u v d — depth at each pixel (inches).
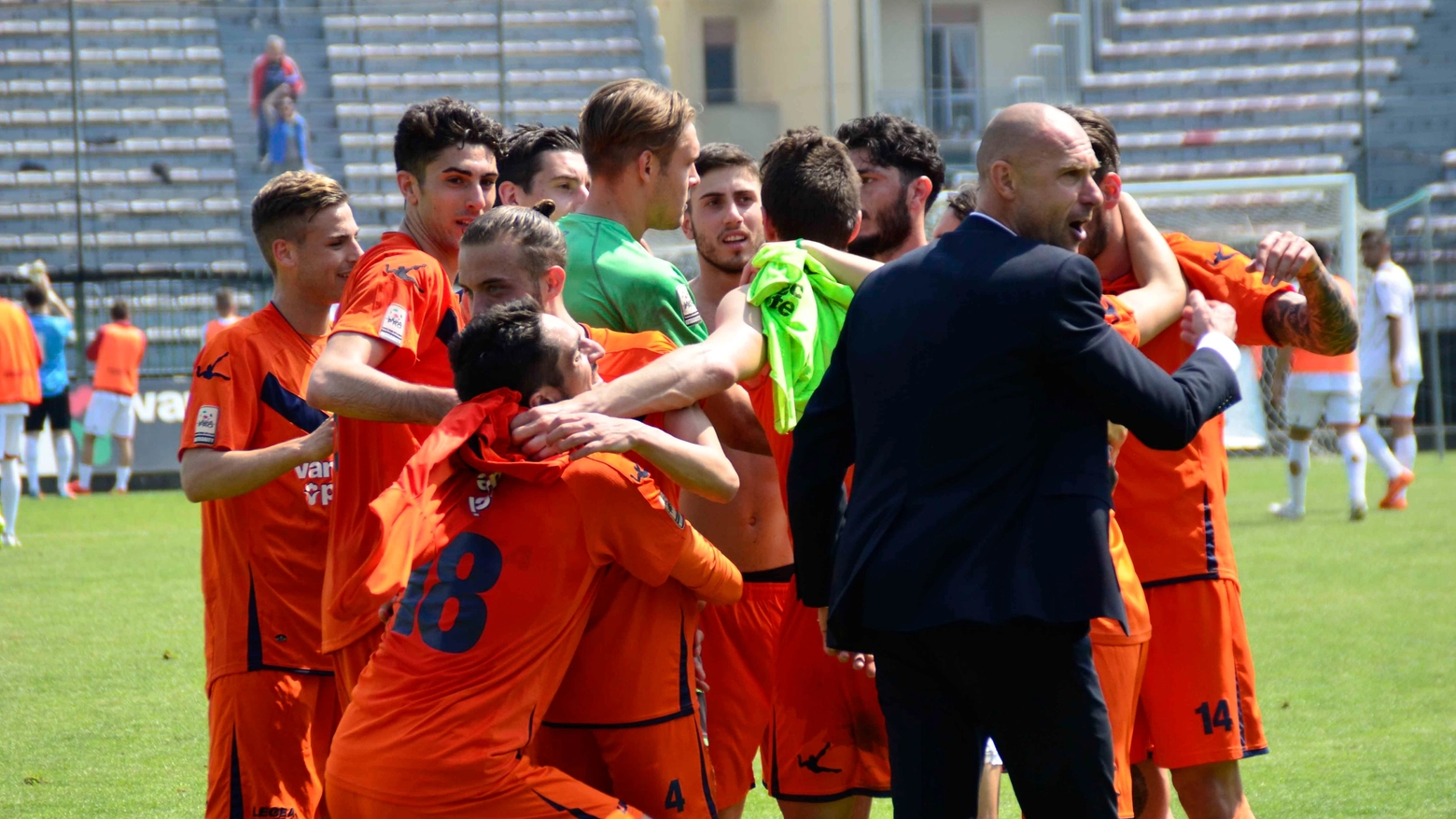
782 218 373.7
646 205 372.8
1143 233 371.6
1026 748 281.6
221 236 2036.2
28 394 1167.6
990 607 271.4
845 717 377.1
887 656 295.0
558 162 491.5
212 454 376.8
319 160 2202.3
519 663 284.7
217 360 389.1
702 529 383.2
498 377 294.8
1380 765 503.5
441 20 2369.6
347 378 319.6
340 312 349.1
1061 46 2201.0
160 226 2036.2
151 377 1678.2
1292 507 1176.8
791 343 342.6
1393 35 2447.1
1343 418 1162.6
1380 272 1295.5
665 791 311.4
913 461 283.1
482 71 2353.6
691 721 319.3
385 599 263.9
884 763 379.2
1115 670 335.6
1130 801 340.5
